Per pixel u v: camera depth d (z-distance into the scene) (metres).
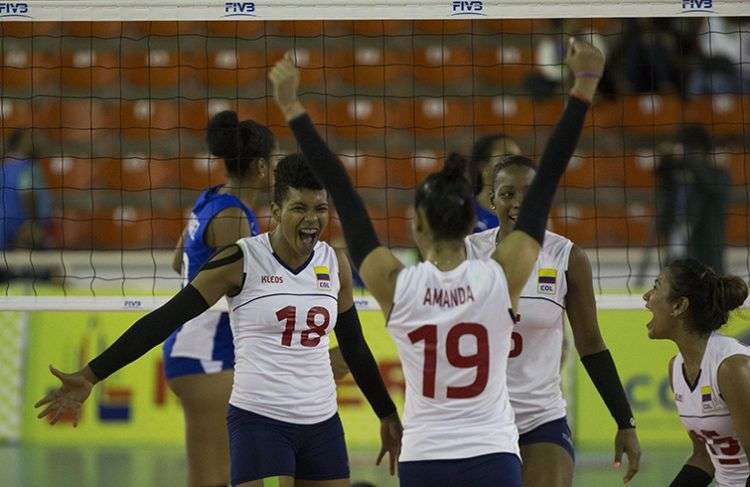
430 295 11.31
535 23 40.25
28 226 32.81
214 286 14.20
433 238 11.64
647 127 37.78
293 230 14.15
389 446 15.70
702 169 32.12
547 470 14.15
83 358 31.09
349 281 15.36
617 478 25.72
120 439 30.64
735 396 14.41
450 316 11.26
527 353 14.40
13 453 29.25
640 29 36.66
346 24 41.19
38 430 30.80
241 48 40.97
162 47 40.97
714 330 15.09
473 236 14.84
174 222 37.66
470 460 11.20
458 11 18.02
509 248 11.55
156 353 31.03
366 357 15.46
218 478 17.53
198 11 18.11
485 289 11.31
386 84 41.00
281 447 14.44
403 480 11.48
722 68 36.75
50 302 18.41
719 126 37.09
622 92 36.66
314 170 11.78
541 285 14.27
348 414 30.19
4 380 31.09
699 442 15.91
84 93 40.44
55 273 31.98
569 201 37.72
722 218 31.89
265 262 14.49
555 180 11.63
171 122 39.78
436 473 11.23
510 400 14.30
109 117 40.00
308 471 14.80
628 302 18.39
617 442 14.81
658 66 36.66
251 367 14.52
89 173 38.78
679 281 14.83
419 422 11.48
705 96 37.34
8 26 40.56
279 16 18.06
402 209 37.91
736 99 37.03
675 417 29.78
